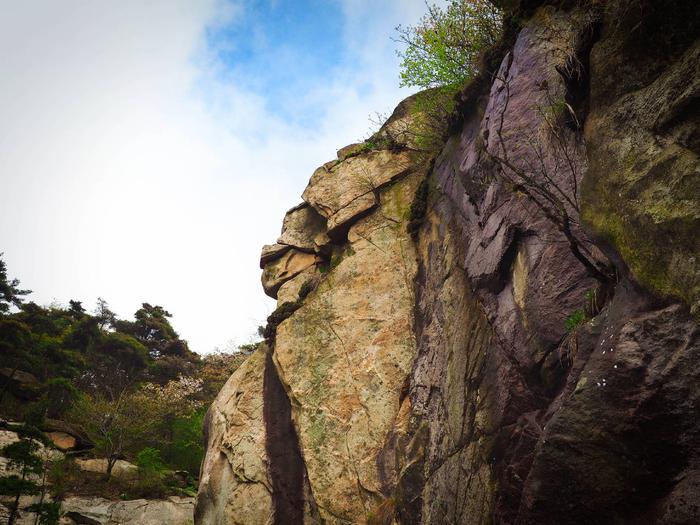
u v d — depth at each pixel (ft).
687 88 15.01
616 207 16.12
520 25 27.27
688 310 13.75
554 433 15.33
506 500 20.47
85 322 138.72
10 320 108.17
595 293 18.42
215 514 38.75
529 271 22.22
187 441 95.55
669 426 13.53
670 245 14.37
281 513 35.83
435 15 36.14
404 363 33.63
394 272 36.70
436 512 24.99
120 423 90.84
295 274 45.03
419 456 27.96
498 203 25.03
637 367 14.24
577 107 20.53
